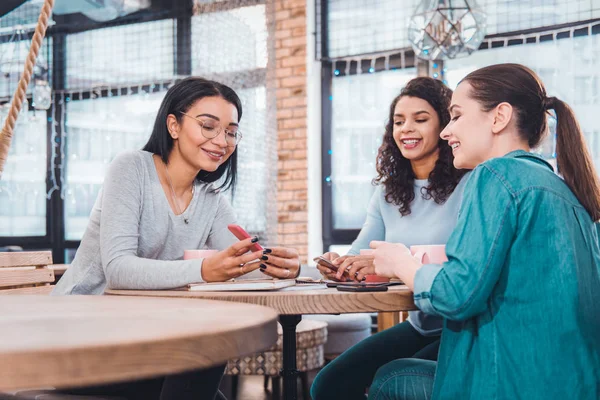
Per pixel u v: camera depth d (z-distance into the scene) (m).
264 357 2.90
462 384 1.17
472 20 3.54
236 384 3.42
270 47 5.47
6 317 0.84
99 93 6.06
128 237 1.60
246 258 1.43
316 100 5.49
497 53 4.86
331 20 5.43
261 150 5.45
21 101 1.29
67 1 6.11
